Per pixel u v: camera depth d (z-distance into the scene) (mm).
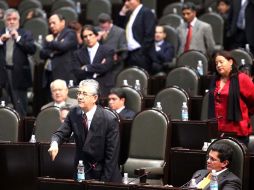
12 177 20797
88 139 17438
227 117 19234
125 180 17875
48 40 27016
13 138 22234
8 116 22359
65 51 26906
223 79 19484
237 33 29312
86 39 25734
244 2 29016
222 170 16922
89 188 16484
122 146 21250
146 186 15953
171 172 19594
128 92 23172
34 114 28734
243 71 22031
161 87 26406
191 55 27016
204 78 25453
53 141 17484
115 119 17672
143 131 20625
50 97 27547
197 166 19266
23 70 27266
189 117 22953
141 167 20344
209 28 28406
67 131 17766
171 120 21141
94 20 34594
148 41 28766
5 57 27047
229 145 17656
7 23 27141
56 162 20469
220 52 19312
